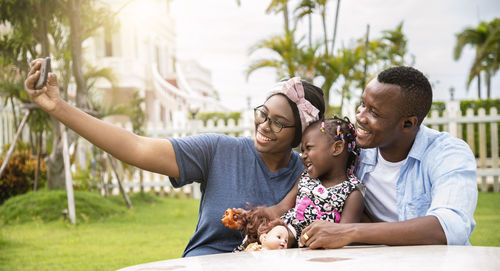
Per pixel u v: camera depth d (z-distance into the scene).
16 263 4.30
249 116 10.69
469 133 10.37
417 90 1.81
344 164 2.17
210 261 1.30
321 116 2.25
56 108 1.75
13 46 7.21
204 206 2.14
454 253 1.25
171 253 4.70
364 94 1.88
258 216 1.96
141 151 1.92
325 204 2.05
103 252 4.79
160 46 22.08
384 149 2.02
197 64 25.75
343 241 1.51
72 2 7.17
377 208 2.15
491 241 4.72
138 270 1.22
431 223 1.55
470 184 1.73
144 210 8.20
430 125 10.54
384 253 1.30
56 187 7.71
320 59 9.17
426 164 1.93
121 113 9.30
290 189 2.21
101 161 9.55
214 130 10.77
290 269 1.10
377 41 13.23
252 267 1.15
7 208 7.04
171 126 10.95
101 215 7.17
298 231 2.02
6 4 6.67
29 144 9.66
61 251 4.85
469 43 25.25
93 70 8.80
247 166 2.18
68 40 7.74
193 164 2.07
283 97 2.08
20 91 7.20
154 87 19.64
